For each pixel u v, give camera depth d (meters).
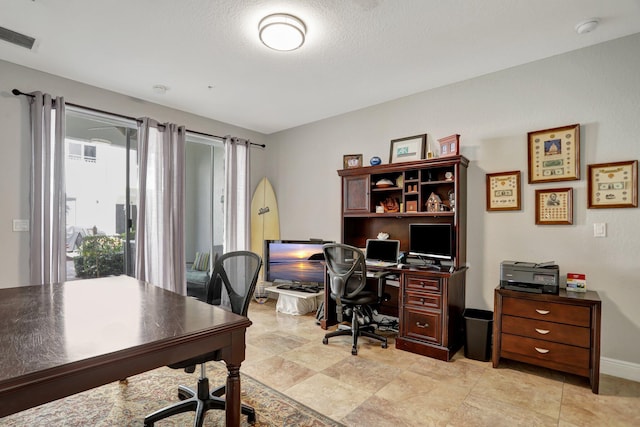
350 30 2.47
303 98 3.87
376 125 4.07
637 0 2.12
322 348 3.12
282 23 2.28
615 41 2.63
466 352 2.95
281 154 5.21
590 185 2.71
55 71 3.17
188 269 4.68
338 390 2.35
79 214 3.58
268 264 4.56
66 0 2.12
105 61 2.97
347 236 4.07
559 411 2.10
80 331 1.32
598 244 2.69
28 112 3.09
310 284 4.52
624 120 2.59
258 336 3.44
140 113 3.87
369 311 3.75
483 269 3.25
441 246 3.23
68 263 3.52
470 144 3.34
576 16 2.30
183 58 2.92
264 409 2.10
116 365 1.15
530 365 2.79
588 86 2.74
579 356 2.40
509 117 3.12
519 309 2.64
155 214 3.89
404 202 3.52
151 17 2.32
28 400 0.98
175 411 1.88
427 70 3.16
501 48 2.76
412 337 3.07
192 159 4.71
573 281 2.68
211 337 1.39
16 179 3.03
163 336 1.28
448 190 3.46
